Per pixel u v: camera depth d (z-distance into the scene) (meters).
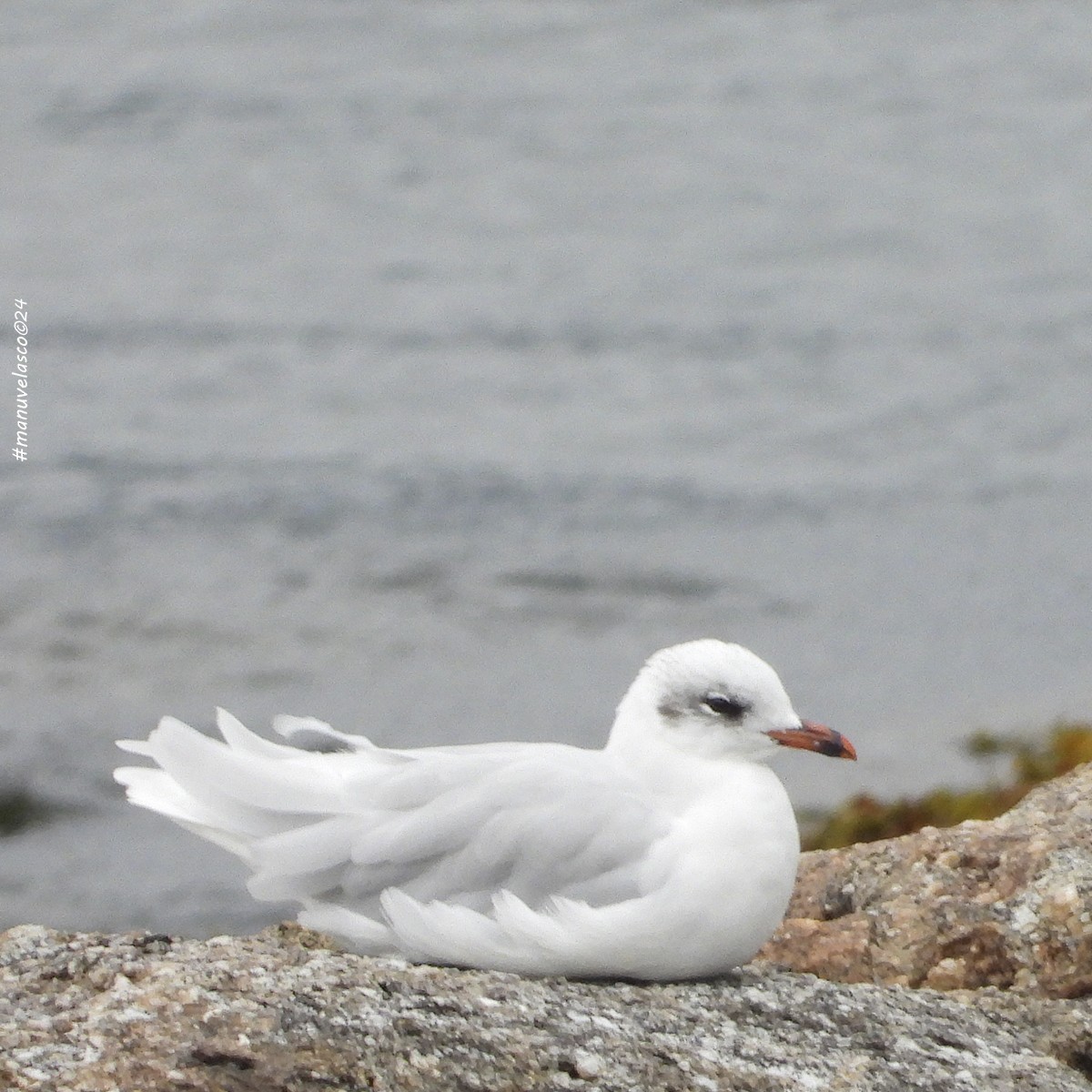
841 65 50.56
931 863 8.98
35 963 7.21
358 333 33.22
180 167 43.41
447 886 7.45
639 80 49.84
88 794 17.75
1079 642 21.27
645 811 7.55
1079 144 43.34
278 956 7.23
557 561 23.94
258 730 19.34
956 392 30.03
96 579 23.17
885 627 21.89
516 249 38.09
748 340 32.75
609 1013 7.10
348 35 53.69
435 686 20.42
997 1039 7.47
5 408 29.06
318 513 25.30
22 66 50.16
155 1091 6.34
